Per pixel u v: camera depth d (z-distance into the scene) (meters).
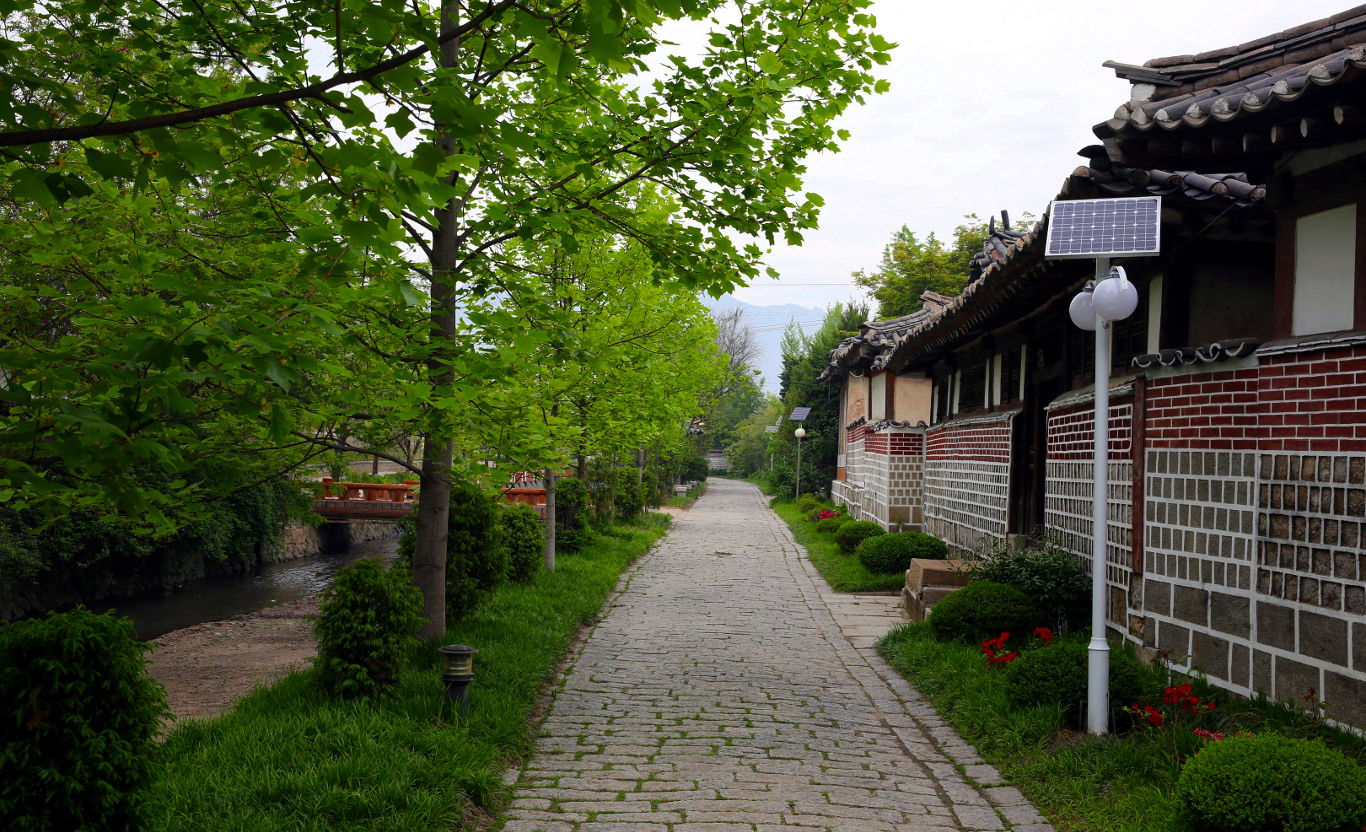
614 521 21.59
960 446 14.27
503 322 5.03
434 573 7.85
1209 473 6.10
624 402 10.73
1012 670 6.56
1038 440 11.33
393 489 24.66
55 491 2.95
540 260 10.32
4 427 3.02
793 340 44.28
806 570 15.94
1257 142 4.82
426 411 5.78
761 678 8.24
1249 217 6.46
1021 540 10.59
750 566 16.42
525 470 6.66
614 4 2.49
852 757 6.04
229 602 18.77
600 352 7.70
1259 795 4.04
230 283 3.53
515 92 6.52
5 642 3.39
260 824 4.20
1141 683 5.95
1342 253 5.18
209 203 5.73
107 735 3.47
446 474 7.25
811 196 5.72
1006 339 12.54
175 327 3.20
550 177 6.27
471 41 4.98
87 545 17.52
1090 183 6.31
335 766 4.84
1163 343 7.11
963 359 15.10
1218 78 5.89
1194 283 7.07
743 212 5.68
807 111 5.57
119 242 5.07
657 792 5.29
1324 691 5.09
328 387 6.18
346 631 6.18
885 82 5.44
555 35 2.88
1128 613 7.12
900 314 34.75
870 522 18.39
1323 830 3.90
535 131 5.56
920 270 34.47
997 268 8.36
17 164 3.79
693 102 5.20
